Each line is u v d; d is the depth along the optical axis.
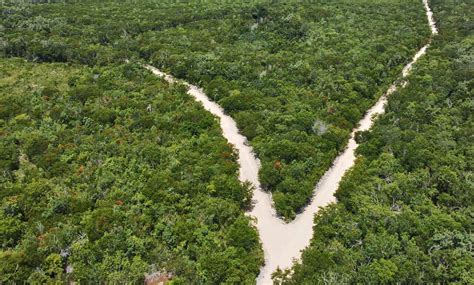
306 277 48.97
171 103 86.12
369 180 64.88
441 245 52.22
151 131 76.69
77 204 59.28
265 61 103.62
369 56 106.94
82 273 49.44
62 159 69.12
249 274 50.47
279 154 69.88
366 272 48.09
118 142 73.25
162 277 50.47
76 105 85.44
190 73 100.62
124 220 56.59
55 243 53.06
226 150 71.31
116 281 48.78
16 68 108.00
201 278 49.53
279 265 54.25
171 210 58.69
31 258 50.91
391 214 56.25
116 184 63.62
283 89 91.00
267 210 63.62
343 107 85.62
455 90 91.94
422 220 56.03
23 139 74.25
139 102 86.31
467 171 66.94
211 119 80.38
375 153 72.50
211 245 53.97
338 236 55.34
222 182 63.44
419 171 65.88
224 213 58.19
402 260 49.84
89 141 73.69
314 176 67.44
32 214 58.53
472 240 52.00
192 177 64.75
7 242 54.34
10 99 88.19
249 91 90.56
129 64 104.00
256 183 68.81
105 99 88.00
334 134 76.50
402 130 78.38
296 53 109.31
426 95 89.44
